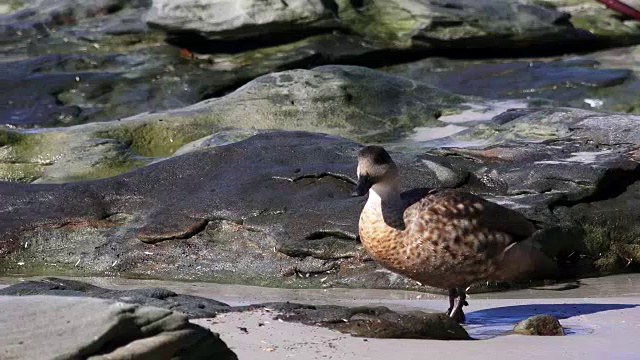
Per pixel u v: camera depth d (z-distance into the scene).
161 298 10.52
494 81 22.61
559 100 21.59
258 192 13.84
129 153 17.70
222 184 14.17
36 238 14.04
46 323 6.89
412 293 12.20
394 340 9.03
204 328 7.21
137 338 6.93
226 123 18.53
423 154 14.67
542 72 22.58
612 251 13.39
